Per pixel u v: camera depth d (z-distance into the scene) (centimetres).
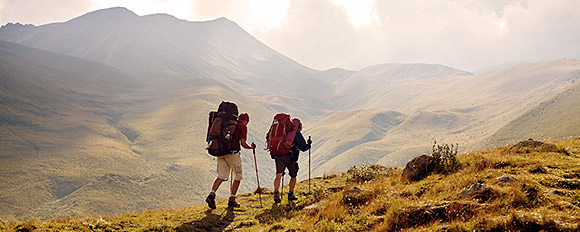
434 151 932
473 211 528
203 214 855
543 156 902
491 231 462
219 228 760
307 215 752
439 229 492
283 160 966
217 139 851
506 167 798
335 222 640
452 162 894
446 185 700
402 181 898
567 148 1028
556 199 545
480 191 587
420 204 580
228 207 927
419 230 510
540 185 621
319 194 962
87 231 642
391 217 566
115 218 766
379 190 795
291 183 969
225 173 908
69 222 673
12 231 579
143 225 726
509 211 508
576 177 676
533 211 493
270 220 775
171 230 707
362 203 734
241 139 872
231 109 866
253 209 917
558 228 431
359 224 602
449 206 552
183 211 902
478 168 820
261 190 1177
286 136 945
